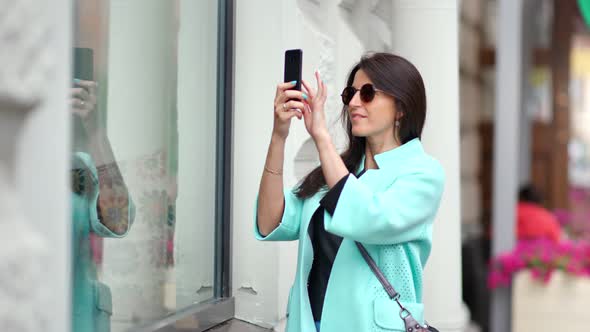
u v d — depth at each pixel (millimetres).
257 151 2646
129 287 2129
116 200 2051
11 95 891
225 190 2658
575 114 9406
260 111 2643
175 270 2379
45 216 954
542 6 8219
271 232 1996
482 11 6531
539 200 5605
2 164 915
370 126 1896
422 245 1897
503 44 4785
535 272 4457
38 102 937
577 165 9180
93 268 1953
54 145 961
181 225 2412
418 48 3152
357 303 1788
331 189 1764
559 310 4438
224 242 2654
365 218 1711
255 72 2648
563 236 6332
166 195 2322
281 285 2633
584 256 4445
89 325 1939
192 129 2475
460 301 3252
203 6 2521
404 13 3174
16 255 899
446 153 3164
